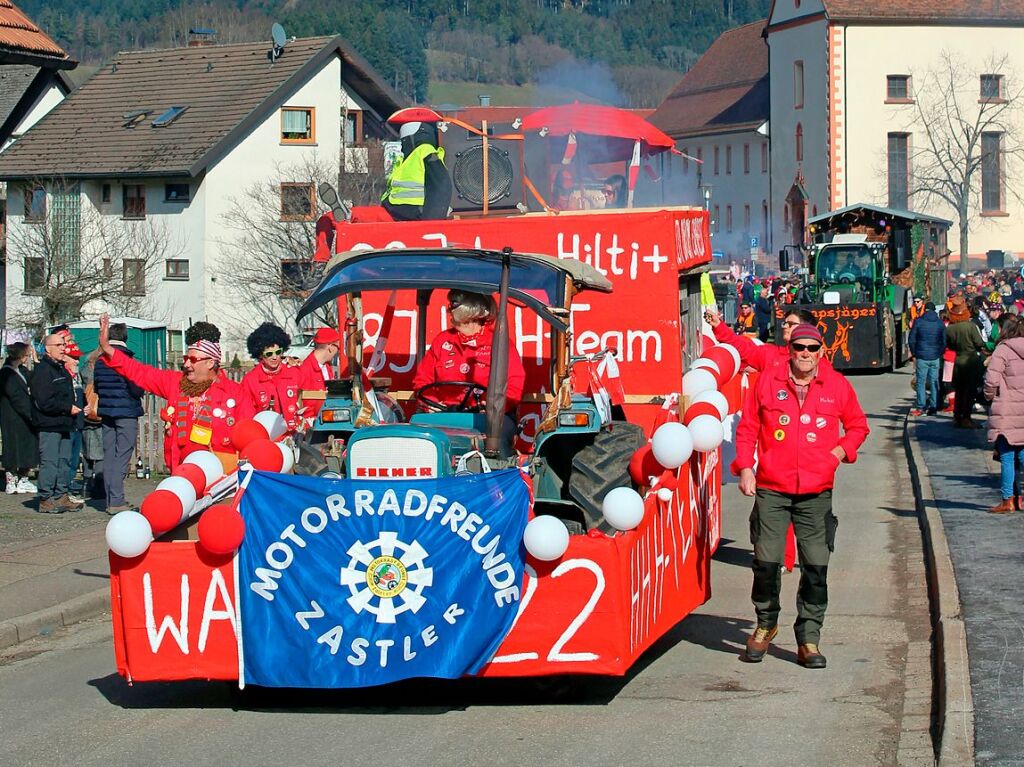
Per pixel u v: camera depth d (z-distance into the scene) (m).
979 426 22.64
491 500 7.51
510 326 9.82
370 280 8.48
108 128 52.06
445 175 13.09
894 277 42.22
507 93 137.38
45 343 15.36
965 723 7.06
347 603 7.54
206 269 49.66
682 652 9.24
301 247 47.06
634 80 145.62
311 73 51.28
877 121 72.00
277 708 8.12
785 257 40.72
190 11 154.38
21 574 11.93
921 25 71.94
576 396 8.77
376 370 10.48
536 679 8.09
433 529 7.52
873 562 12.38
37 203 51.81
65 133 52.47
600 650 7.43
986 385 13.87
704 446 8.78
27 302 48.66
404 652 7.48
